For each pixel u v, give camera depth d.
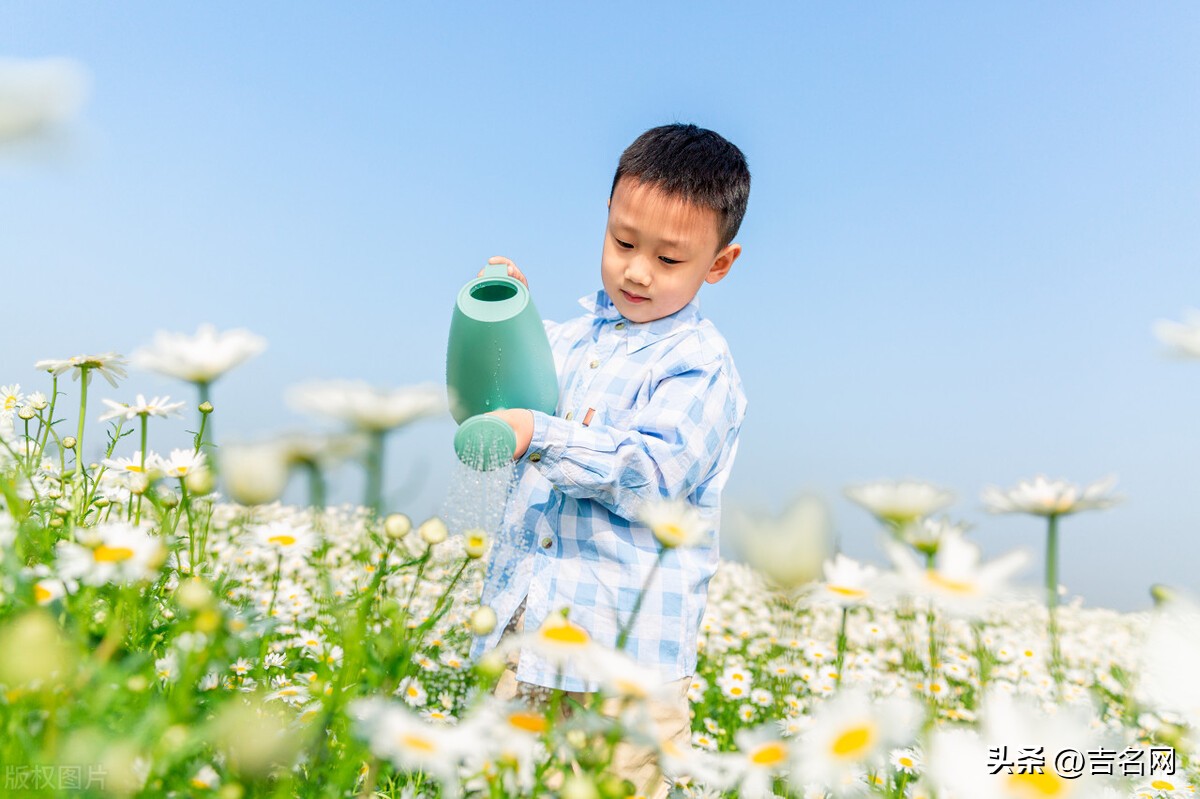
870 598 1.20
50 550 1.32
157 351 1.33
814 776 0.97
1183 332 1.30
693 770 1.00
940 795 1.30
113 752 0.83
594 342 2.14
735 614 3.98
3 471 1.50
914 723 1.01
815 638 3.46
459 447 1.44
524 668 1.71
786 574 1.30
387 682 1.07
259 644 1.29
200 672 0.94
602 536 1.83
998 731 0.99
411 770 1.23
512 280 1.87
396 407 1.16
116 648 1.09
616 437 1.72
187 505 1.37
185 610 1.17
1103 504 1.39
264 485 1.14
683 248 1.94
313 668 1.67
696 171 1.94
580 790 0.92
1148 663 1.16
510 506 1.95
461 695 1.69
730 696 2.60
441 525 1.14
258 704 1.18
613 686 0.99
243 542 1.30
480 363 1.77
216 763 0.99
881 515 1.38
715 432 1.91
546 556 1.86
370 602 1.08
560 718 1.70
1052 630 2.03
